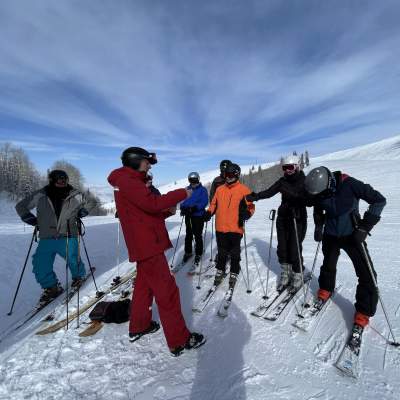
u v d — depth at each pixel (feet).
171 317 8.87
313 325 10.39
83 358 9.07
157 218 9.26
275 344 9.45
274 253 19.83
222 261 13.97
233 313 11.64
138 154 9.00
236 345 9.48
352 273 15.47
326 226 10.66
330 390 7.43
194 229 17.67
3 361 9.05
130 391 7.64
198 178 17.52
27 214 13.30
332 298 12.17
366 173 93.45
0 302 14.42
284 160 12.94
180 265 18.26
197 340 9.41
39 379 8.18
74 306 12.91
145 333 10.05
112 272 18.10
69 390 7.74
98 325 10.89
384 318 10.57
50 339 10.21
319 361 8.55
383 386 7.50
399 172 83.76
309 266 17.46
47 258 13.60
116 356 9.12
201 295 13.57
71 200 13.84
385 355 8.66
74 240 14.16
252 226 35.37
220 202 13.76
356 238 9.45
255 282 14.65
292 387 7.55
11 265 19.76
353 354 8.68
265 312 11.52
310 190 10.02
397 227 29.66
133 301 9.83
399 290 13.09
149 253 8.80
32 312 12.99
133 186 8.43
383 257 18.93
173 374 8.23
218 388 7.62
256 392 7.41
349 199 9.81
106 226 39.47
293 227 13.24
